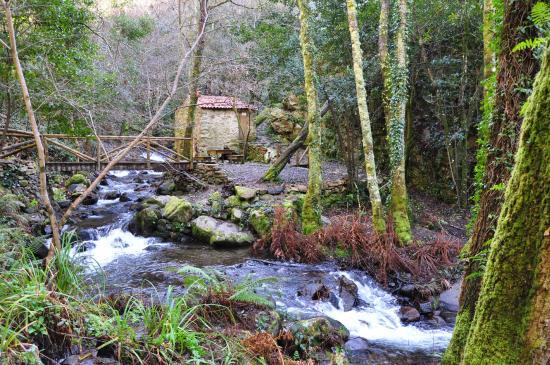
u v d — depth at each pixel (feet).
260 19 39.34
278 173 33.19
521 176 5.05
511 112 9.41
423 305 17.47
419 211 30.89
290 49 35.58
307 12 24.26
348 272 20.81
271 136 53.31
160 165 31.53
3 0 11.69
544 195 4.75
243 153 46.96
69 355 8.38
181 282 17.92
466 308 9.53
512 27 9.50
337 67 35.04
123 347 8.52
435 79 32.78
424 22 31.94
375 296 19.04
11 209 21.44
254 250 23.79
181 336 9.08
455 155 31.60
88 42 25.44
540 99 4.85
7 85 18.57
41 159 12.14
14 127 29.73
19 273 9.40
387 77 26.23
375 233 22.56
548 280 4.68
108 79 26.68
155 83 29.89
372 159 22.82
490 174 9.83
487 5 19.52
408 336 15.29
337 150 41.29
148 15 54.90
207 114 49.21
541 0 8.61
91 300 10.41
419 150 35.17
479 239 9.78
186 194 33.22
